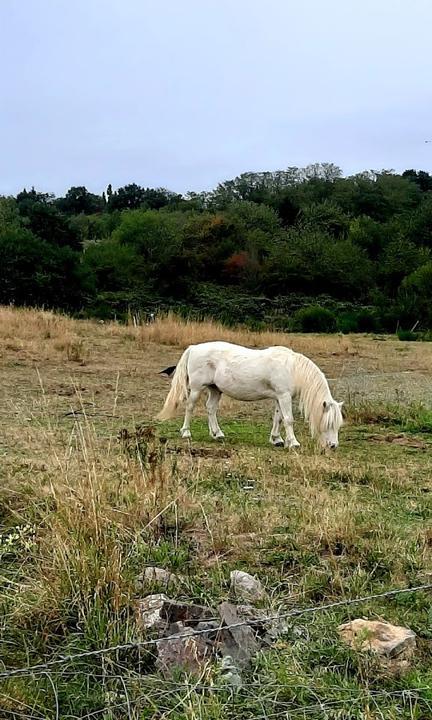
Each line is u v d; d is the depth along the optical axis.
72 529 5.16
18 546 5.68
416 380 19.38
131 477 6.78
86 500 5.42
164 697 3.95
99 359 19.20
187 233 62.91
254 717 3.81
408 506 7.56
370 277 61.56
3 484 7.12
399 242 67.12
